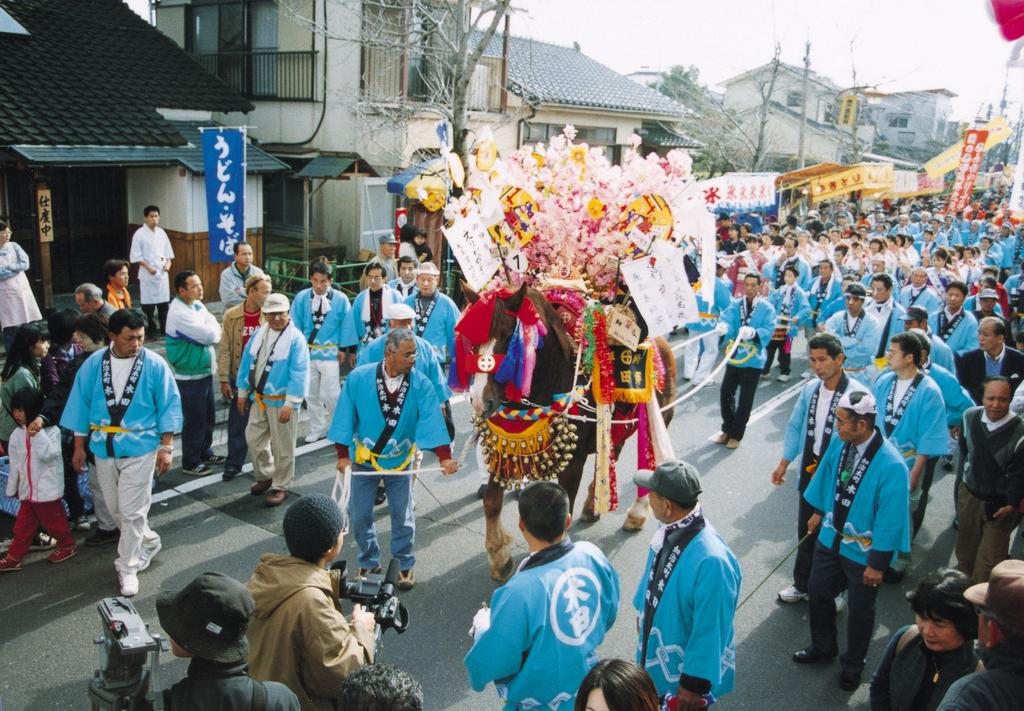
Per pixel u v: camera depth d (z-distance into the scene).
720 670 3.46
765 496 7.83
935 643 3.09
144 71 15.12
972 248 15.38
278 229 18.11
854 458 4.74
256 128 17.59
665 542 3.62
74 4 16.11
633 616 5.68
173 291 13.97
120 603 2.79
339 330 8.59
